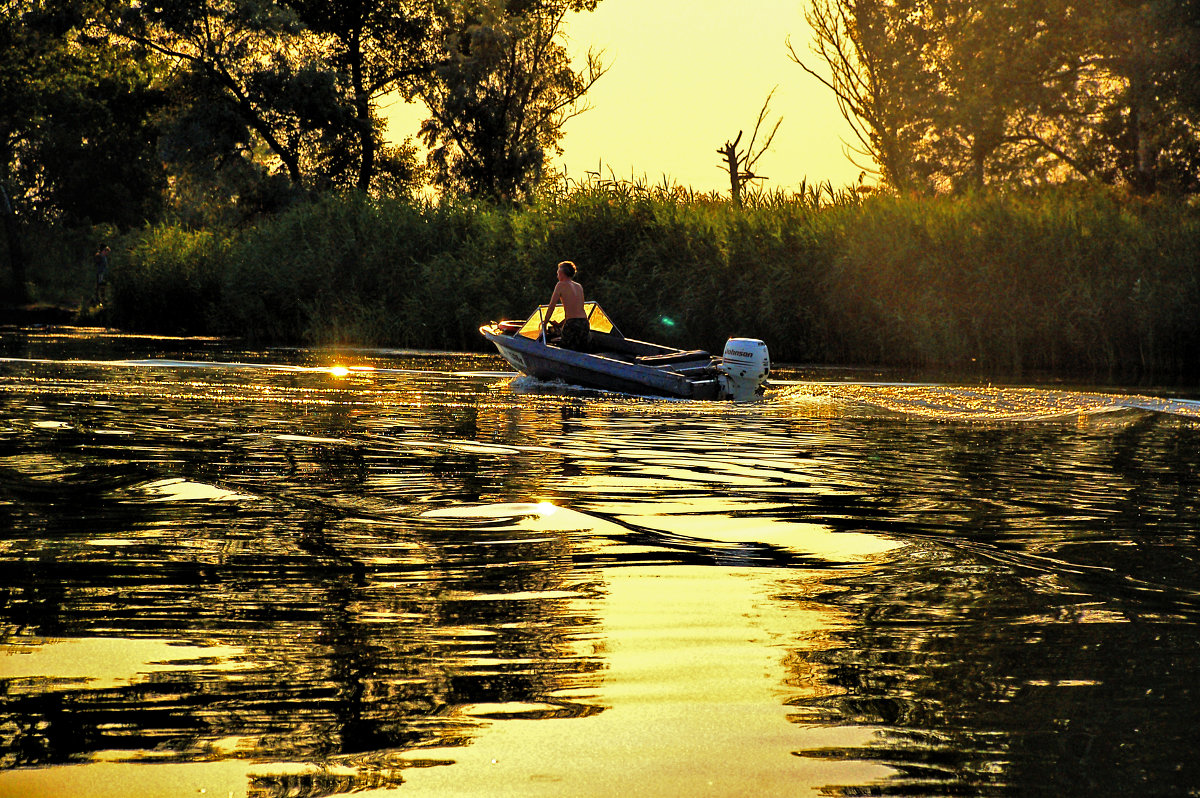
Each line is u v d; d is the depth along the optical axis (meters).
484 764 4.48
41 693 5.28
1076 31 62.28
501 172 77.62
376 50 80.12
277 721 4.95
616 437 16.66
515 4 76.88
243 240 54.31
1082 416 20.31
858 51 68.69
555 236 45.00
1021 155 70.00
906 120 67.25
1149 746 4.66
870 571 7.98
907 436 17.22
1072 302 36.53
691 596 7.23
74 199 99.69
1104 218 39.31
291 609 6.81
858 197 42.66
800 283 39.22
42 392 22.36
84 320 57.53
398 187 79.00
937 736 4.79
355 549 8.56
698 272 40.91
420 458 13.90
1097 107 65.62
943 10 65.75
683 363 26.59
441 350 41.75
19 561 8.02
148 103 77.75
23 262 79.00
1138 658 5.91
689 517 10.09
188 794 4.16
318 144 77.88
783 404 22.55
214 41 72.31
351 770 4.42
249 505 10.40
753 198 43.66
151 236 57.41
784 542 9.02
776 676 5.61
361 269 48.72
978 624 6.61
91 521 9.51
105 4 72.12
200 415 18.77
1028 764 4.50
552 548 8.70
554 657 5.90
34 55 75.81
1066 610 6.93
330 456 13.98
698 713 5.09
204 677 5.54
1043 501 11.16
